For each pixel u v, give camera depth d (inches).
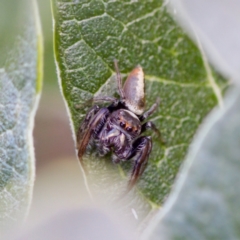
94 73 3.9
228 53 4.0
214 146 3.8
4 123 3.8
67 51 3.9
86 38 3.9
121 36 3.9
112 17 3.9
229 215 3.7
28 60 3.8
